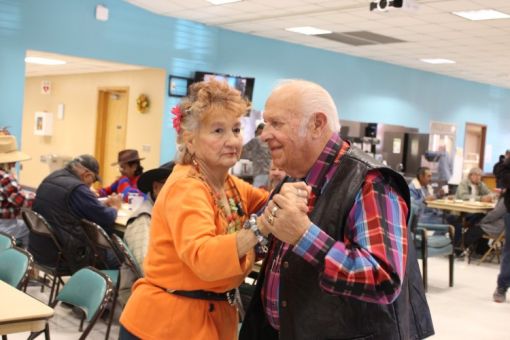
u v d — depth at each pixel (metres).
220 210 1.76
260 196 1.98
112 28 7.94
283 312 1.62
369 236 1.50
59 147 12.03
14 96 7.14
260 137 1.73
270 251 1.78
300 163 1.69
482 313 5.56
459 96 13.84
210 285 1.74
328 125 1.68
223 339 1.80
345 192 1.58
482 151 14.95
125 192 6.16
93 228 4.16
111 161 10.56
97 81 10.71
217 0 7.47
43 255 4.65
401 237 1.53
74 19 7.57
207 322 1.75
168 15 8.48
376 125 11.36
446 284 6.69
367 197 1.55
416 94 12.69
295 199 1.47
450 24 7.93
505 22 7.59
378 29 8.53
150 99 9.04
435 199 8.70
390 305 1.59
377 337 1.57
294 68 10.24
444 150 13.44
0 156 5.40
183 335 1.73
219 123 1.74
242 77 9.09
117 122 10.40
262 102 9.83
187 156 1.81
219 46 9.20
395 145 11.18
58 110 12.09
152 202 3.69
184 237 1.64
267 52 9.83
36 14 7.24
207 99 1.74
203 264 1.58
